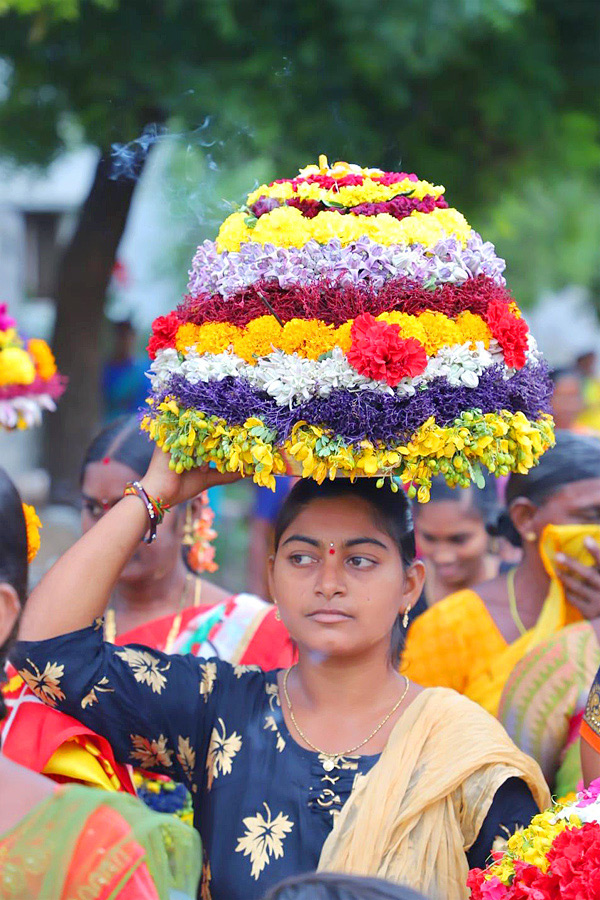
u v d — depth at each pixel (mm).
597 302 34469
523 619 6949
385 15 12836
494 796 4656
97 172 15023
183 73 12945
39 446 21734
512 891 4098
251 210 4914
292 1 13242
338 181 4922
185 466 4852
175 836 3777
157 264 31922
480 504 8172
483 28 13484
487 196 15812
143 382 20156
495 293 4781
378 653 4910
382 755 4719
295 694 5012
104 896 3473
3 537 3736
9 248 25656
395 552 4863
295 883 2982
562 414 15203
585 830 4137
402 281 4598
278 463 4559
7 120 14844
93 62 13430
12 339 7664
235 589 17828
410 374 4441
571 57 15383
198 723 5000
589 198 28156
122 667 4922
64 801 3574
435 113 14797
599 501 6727
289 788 4727
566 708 6008
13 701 5012
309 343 4520
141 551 6746
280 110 13094
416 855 4527
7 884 3459
